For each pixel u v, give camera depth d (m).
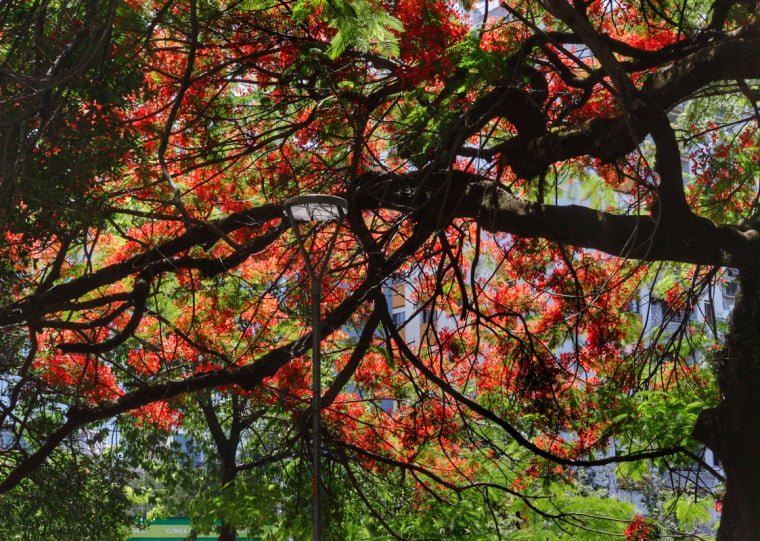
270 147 11.70
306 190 11.10
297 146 12.03
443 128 8.31
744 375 7.31
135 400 9.55
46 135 7.34
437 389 13.84
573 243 8.11
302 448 10.65
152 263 9.70
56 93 7.10
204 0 9.73
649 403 10.91
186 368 13.90
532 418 11.38
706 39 8.77
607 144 7.91
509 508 14.29
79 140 7.44
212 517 14.32
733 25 10.88
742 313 7.48
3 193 6.62
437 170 8.96
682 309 12.34
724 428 7.37
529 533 14.14
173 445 21.19
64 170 7.59
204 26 9.88
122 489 13.70
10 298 9.54
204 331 14.33
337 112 10.26
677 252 7.57
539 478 12.90
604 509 13.67
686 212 7.49
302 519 13.31
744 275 7.54
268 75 10.11
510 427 9.23
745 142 12.33
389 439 14.10
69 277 13.52
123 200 11.68
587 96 9.10
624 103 6.82
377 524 15.05
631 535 11.20
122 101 8.02
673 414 10.56
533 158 8.56
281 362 9.70
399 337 9.71
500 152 9.05
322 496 12.43
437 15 8.76
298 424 10.94
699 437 7.64
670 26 11.49
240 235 11.96
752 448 7.18
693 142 13.05
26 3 7.87
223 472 19.67
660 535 11.21
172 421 15.65
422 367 9.65
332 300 12.49
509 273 12.99
